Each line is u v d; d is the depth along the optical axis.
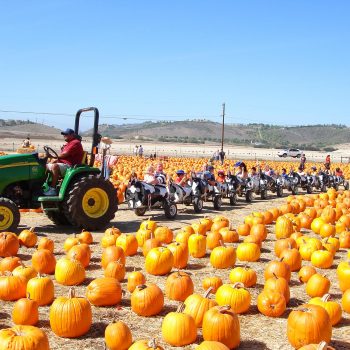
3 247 9.43
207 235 11.23
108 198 12.62
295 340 5.61
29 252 10.02
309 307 5.74
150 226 11.58
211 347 4.71
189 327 5.62
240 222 14.91
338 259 10.43
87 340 5.83
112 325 5.45
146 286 6.73
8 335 4.80
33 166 11.92
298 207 16.81
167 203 15.08
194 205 16.58
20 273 7.36
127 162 35.06
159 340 5.82
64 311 5.85
